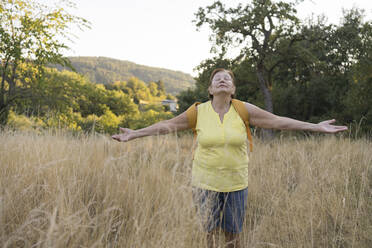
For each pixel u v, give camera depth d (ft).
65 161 8.61
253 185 11.39
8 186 6.96
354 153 14.66
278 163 13.08
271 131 24.75
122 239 5.91
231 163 6.42
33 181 7.59
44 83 37.73
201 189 6.45
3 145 10.23
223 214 6.75
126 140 7.16
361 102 45.42
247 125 6.89
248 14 52.37
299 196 9.53
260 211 9.58
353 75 48.19
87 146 10.94
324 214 8.78
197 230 5.87
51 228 4.31
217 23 52.13
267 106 58.39
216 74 6.87
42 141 10.92
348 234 8.03
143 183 7.45
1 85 35.19
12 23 34.12
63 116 34.12
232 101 6.90
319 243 7.66
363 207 9.00
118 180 7.74
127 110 105.09
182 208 5.56
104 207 6.63
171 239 5.26
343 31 51.80
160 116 117.19
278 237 7.56
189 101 75.66
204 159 6.59
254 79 61.82
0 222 5.69
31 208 6.52
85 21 36.22
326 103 60.75
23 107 34.68
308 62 55.72
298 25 53.36
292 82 62.64
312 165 12.02
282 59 57.00
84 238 5.32
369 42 46.50
